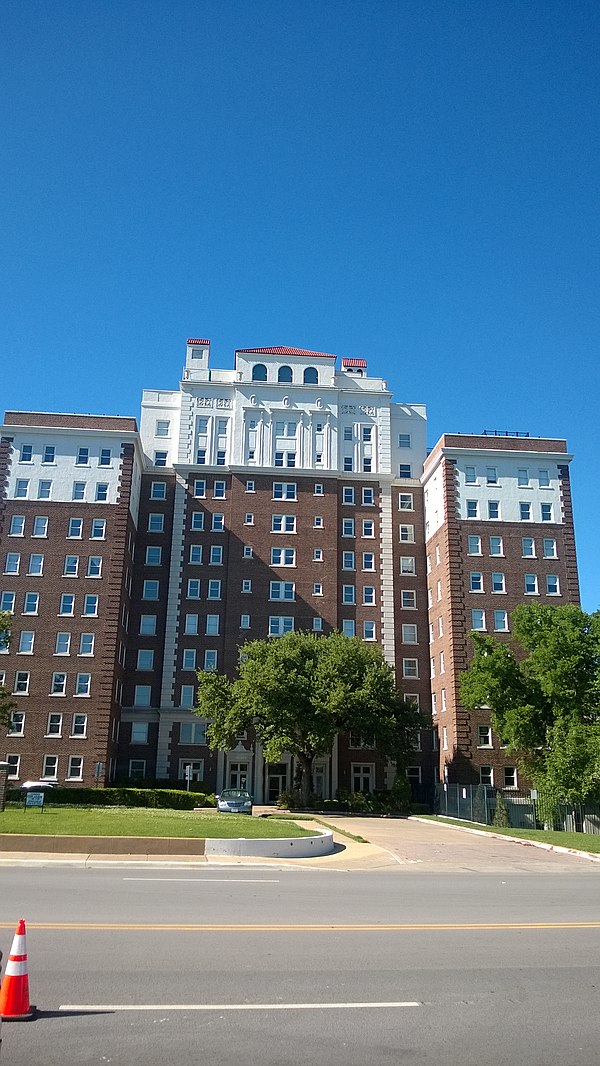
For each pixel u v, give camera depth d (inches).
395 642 2699.3
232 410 2878.9
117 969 401.4
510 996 376.2
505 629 2444.6
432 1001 365.4
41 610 2378.2
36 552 2434.8
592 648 1852.9
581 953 472.1
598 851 1203.2
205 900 641.6
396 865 1063.0
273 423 2866.6
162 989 369.4
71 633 2365.9
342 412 2940.5
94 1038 304.5
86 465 2527.1
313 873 923.4
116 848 976.3
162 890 695.7
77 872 829.8
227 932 501.7
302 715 2124.8
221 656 2613.2
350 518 2824.8
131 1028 316.8
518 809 2113.7
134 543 2682.1
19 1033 308.7
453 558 2497.5
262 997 362.6
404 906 647.8
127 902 614.9
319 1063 286.0
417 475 2965.1
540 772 1847.9
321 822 1710.1
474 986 391.9
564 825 1806.1
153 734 2527.1
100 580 2421.3
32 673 2321.6
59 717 2294.5
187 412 2859.3
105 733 2288.4
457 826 1771.7
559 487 2598.4
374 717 2192.4
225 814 1507.1
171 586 2664.9
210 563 2709.2
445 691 2484.0
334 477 2817.4
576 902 706.8
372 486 2861.7
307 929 522.0
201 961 422.6
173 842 997.2
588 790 1710.1
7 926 498.6
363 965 426.6
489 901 698.8
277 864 987.9
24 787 1857.8
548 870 1042.7
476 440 2625.5
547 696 1883.6
